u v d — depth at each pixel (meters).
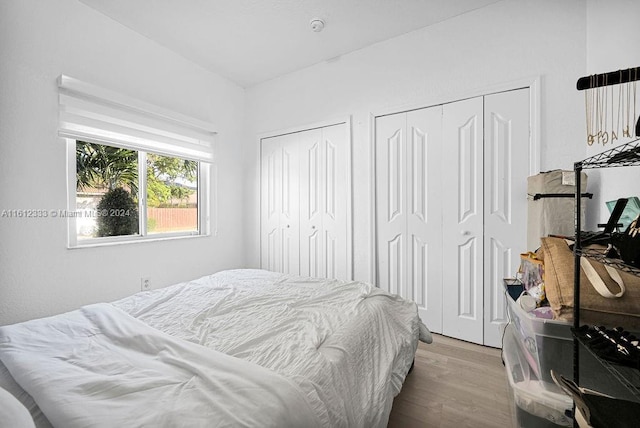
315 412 0.75
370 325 1.29
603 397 0.71
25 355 0.90
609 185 1.49
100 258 2.08
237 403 0.68
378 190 2.54
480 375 1.71
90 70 2.02
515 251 2.01
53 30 1.83
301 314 1.32
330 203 2.81
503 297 2.04
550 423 0.94
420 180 2.35
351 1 2.01
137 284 2.30
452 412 1.40
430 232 2.31
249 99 3.32
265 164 3.23
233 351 0.97
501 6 2.01
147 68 2.38
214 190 3.00
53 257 1.84
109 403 0.67
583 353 0.91
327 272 2.84
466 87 2.15
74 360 0.89
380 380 1.10
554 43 1.86
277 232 3.16
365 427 0.94
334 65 2.74
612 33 1.48
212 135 2.97
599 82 0.85
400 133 2.43
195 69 2.79
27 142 1.73
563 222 1.53
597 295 0.90
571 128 1.82
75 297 1.94
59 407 0.65
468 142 2.15
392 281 2.50
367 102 2.57
